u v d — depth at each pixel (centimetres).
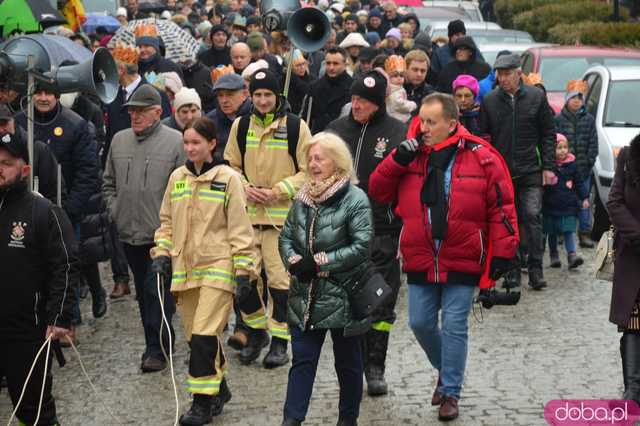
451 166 794
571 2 3662
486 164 786
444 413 801
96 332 1086
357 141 898
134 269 978
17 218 695
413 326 819
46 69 1190
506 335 1044
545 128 1241
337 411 834
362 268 725
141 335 1072
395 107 1218
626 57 1909
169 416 836
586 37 3056
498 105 1241
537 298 1202
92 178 1060
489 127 1245
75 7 1917
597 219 1541
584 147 1376
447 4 3466
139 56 1461
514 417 809
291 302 735
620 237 771
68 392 898
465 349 802
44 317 708
